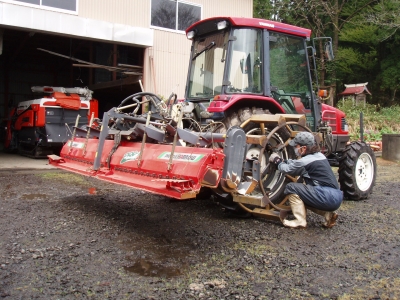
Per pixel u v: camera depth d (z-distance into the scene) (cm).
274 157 448
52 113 974
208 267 323
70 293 272
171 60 1116
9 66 1709
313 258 346
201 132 441
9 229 411
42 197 568
